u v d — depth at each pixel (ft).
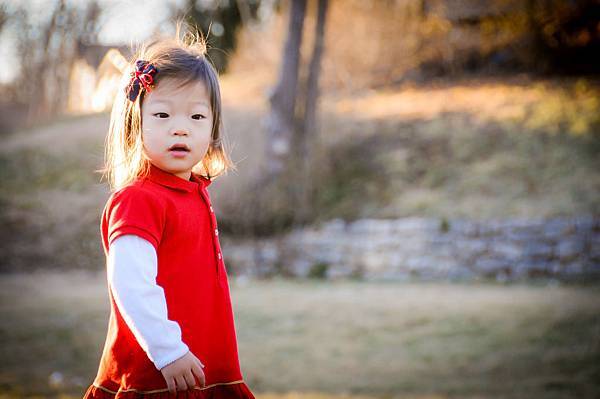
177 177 7.34
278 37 72.49
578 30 66.03
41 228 55.21
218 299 7.38
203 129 7.32
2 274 50.44
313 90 55.16
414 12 70.03
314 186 53.31
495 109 59.72
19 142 69.26
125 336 7.00
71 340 30.19
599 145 52.42
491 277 44.60
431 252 46.29
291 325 32.73
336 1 68.33
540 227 44.70
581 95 59.77
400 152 56.18
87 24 74.43
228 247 50.24
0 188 60.34
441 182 52.42
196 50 7.70
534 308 33.50
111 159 7.55
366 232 48.24
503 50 70.33
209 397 7.17
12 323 33.32
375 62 70.28
